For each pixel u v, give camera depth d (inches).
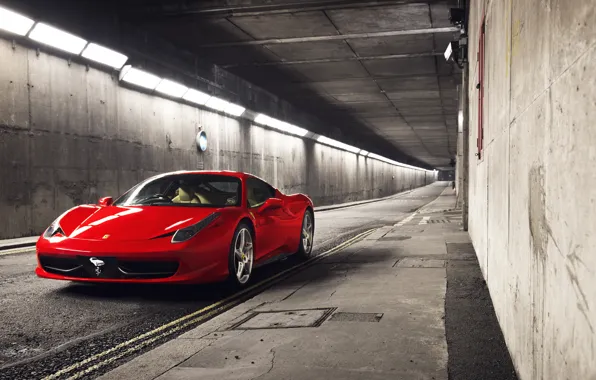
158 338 145.9
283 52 691.4
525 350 88.6
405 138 1974.7
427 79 864.9
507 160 113.1
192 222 197.0
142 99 603.8
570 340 55.8
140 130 599.2
